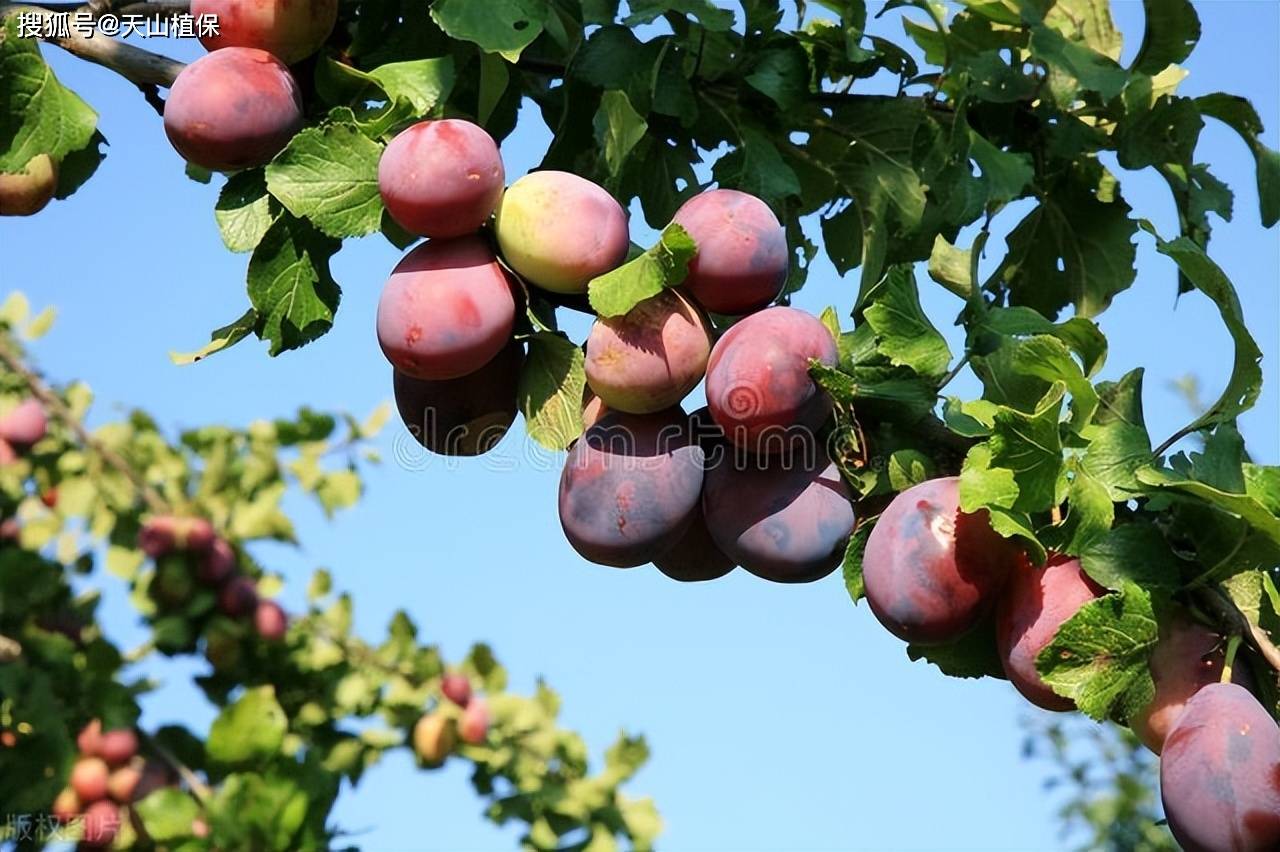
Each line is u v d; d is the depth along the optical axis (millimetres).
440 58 1354
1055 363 1281
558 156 1392
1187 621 1263
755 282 1291
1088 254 1521
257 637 1392
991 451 1250
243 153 1337
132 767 1295
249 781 1271
